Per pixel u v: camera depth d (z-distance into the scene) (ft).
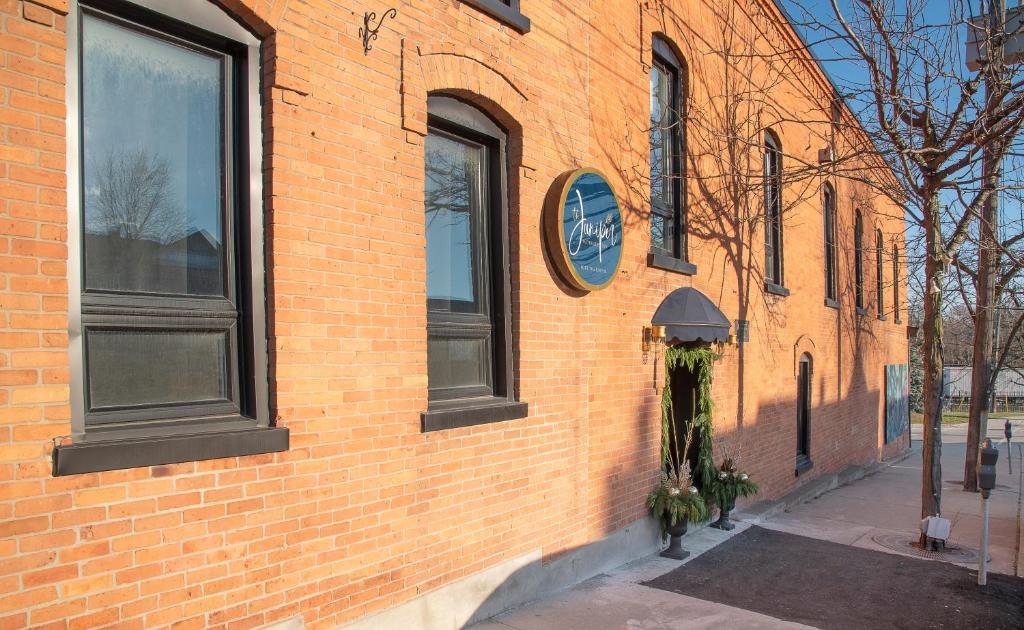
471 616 17.07
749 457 34.24
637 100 25.39
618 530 23.49
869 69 27.78
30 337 9.82
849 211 54.03
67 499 10.02
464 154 18.81
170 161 12.24
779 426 38.55
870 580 23.50
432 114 17.13
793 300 41.19
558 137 20.71
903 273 77.41
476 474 17.34
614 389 23.43
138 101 11.82
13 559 9.52
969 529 33.47
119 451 10.46
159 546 11.01
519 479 18.80
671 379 30.25
